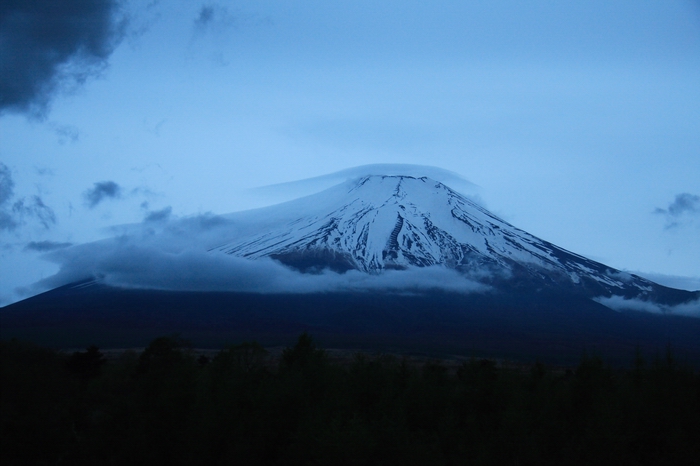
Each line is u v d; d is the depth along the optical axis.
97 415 44.03
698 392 42.00
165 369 44.53
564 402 40.22
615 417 35.19
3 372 39.28
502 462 34.31
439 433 37.41
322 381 44.91
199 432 35.38
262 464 36.75
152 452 35.44
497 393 42.31
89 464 35.28
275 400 38.91
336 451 32.94
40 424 36.72
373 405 42.53
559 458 34.56
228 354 51.56
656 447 35.59
